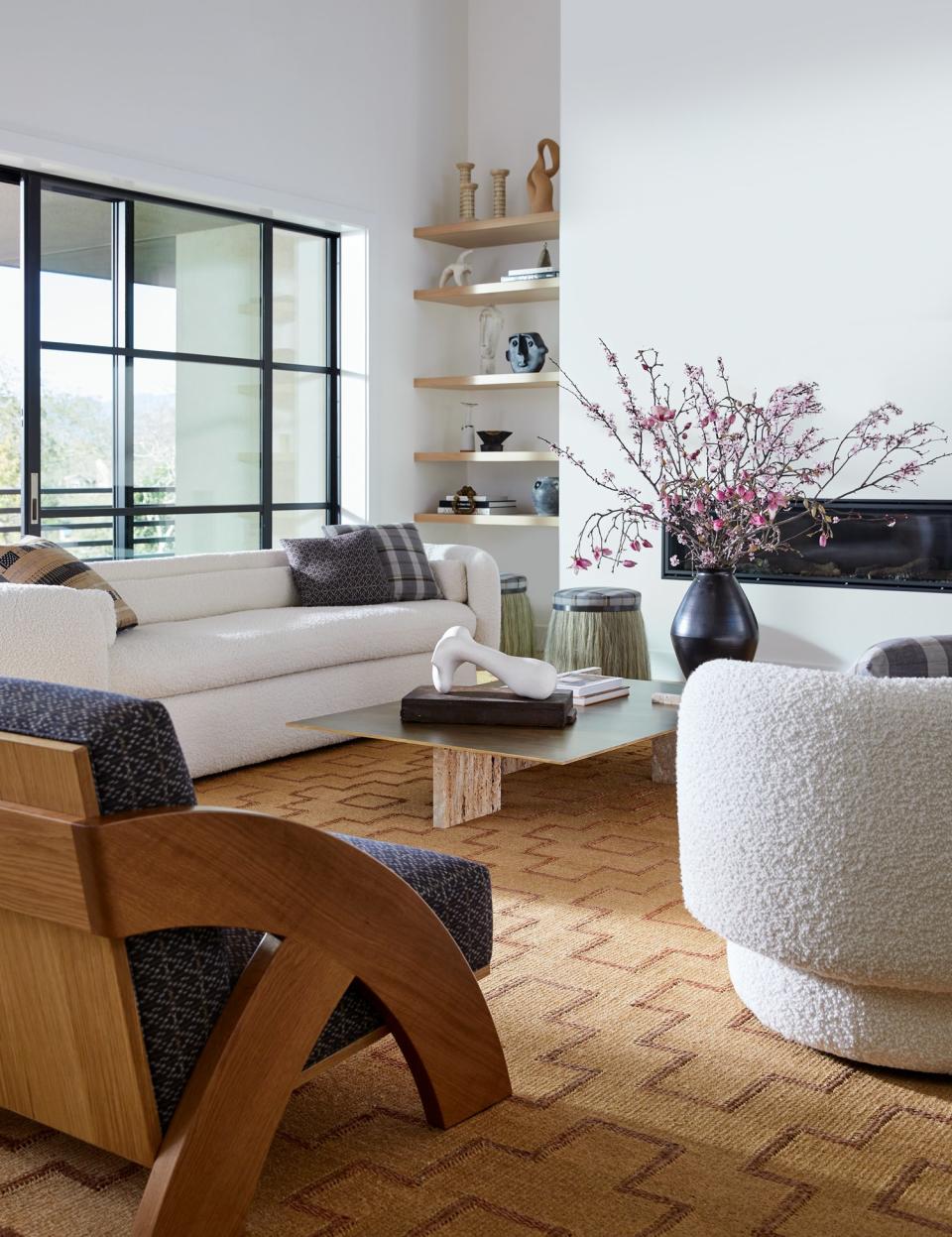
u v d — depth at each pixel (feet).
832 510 18.33
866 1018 6.81
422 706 12.12
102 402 19.25
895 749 6.14
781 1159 6.11
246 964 5.75
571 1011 7.87
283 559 17.66
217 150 19.79
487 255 24.57
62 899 4.83
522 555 24.67
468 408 24.85
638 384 20.04
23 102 17.12
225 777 14.10
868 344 17.90
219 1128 5.16
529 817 12.40
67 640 12.00
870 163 17.72
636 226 19.88
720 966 8.61
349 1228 5.54
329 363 23.12
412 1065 6.33
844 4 17.76
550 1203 5.72
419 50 23.45
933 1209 5.67
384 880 5.84
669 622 19.95
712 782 6.79
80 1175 6.02
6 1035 5.56
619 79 19.89
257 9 20.29
